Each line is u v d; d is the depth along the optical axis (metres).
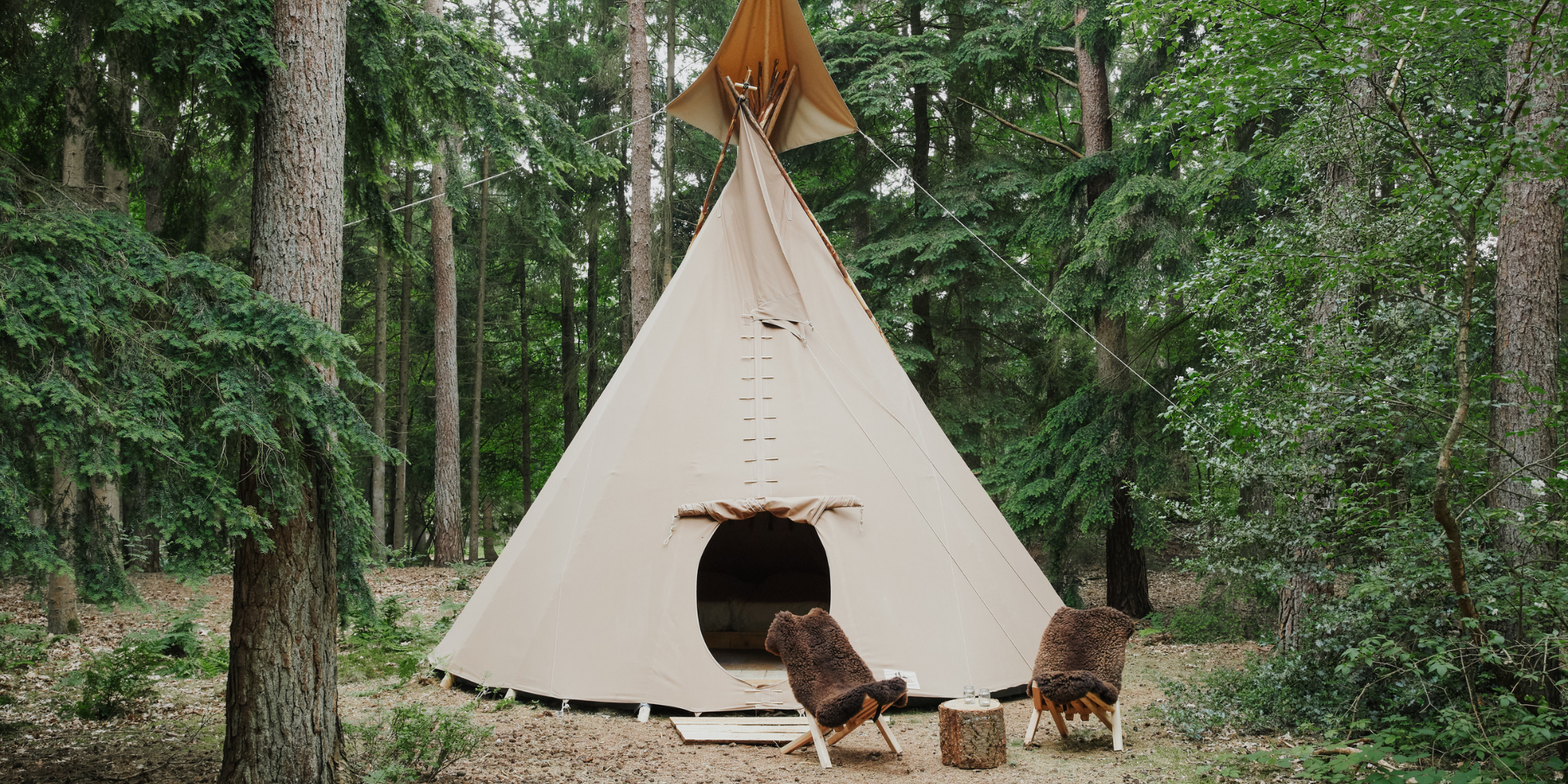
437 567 17.59
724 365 7.81
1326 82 5.60
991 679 6.83
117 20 4.30
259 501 4.48
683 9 19.11
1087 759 5.68
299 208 4.96
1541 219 6.12
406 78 6.68
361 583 5.20
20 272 3.54
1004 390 16.48
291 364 4.28
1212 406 6.50
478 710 6.64
